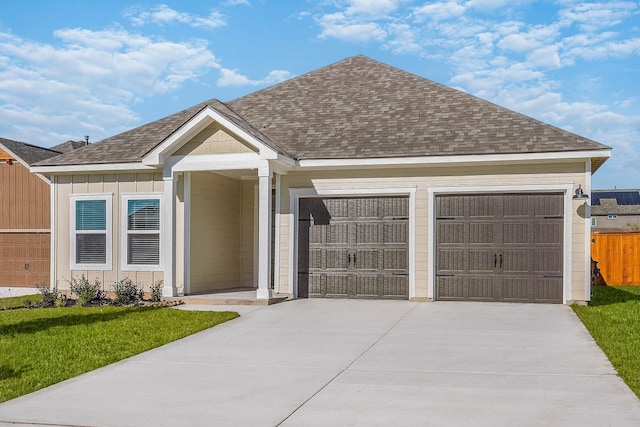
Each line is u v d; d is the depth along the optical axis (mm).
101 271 17703
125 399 7242
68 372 8570
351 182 16453
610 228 63781
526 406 6699
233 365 8969
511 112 16953
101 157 17641
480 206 15695
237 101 20797
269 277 15641
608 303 15648
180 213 16828
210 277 17969
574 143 14828
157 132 18781
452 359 9156
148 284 17266
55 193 18188
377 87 19766
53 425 6336
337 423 6207
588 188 14938
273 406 6852
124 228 17500
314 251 16859
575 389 7391
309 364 8953
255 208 19703
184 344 10570
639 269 23688
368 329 11844
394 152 15773
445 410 6590
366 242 16484
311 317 13359
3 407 6984
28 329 11945
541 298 15305
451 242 15867
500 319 12906
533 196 15367
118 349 10086
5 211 25141
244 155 15867
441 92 18719
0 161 25328
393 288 16266
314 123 18188
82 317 13375
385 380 7953
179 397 7281
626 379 7699
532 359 9094
